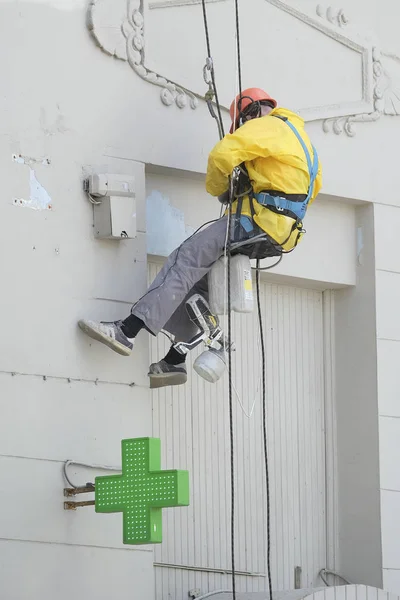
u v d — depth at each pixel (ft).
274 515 62.39
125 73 55.98
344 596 52.85
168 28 57.62
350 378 64.95
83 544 51.85
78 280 53.21
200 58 58.70
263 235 51.37
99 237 53.83
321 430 64.85
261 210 51.13
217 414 60.95
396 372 64.49
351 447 64.49
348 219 65.31
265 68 61.16
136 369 54.70
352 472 64.23
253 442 62.08
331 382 65.46
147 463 47.42
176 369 54.29
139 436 54.24
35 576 50.14
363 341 64.54
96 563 52.19
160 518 47.65
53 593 50.60
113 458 53.31
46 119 53.01
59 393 51.96
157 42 57.11
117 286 54.44
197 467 59.88
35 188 52.31
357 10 65.31
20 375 50.88
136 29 56.29
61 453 51.67
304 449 63.98
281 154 50.60
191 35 58.49
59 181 53.11
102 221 53.72
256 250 52.19
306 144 51.78
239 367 62.18
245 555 60.90
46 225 52.47
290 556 62.64
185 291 51.93
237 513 60.95
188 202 59.21
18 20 52.54
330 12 64.08
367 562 63.05
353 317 65.10
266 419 62.90
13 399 50.52
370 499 63.31
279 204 50.98
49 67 53.36
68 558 51.31
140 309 51.55
